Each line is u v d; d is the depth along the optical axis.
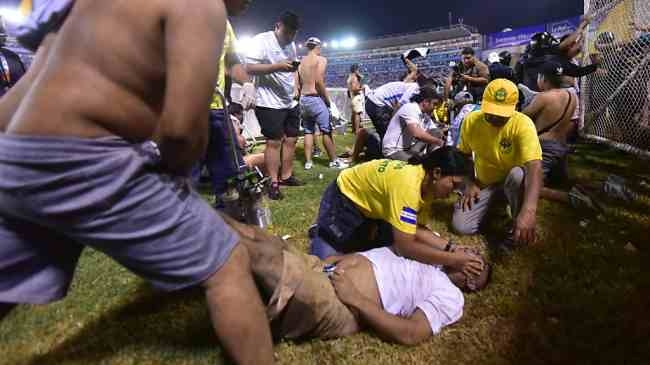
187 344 2.19
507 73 6.95
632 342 2.10
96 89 1.38
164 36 1.38
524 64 6.81
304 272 2.08
